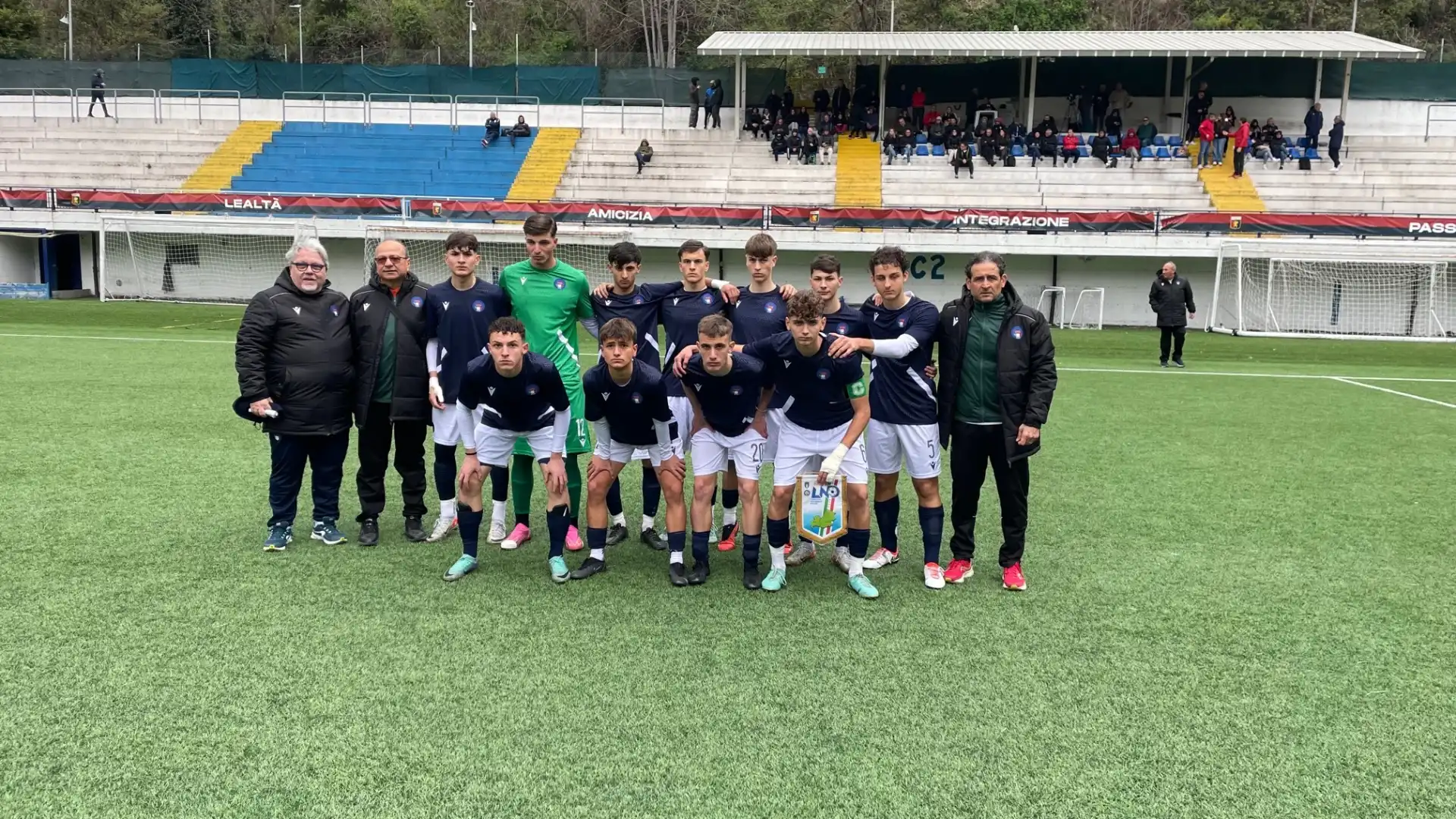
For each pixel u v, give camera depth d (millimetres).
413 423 4887
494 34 40219
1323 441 7871
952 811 2508
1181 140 23609
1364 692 3244
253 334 4434
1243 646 3629
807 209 19812
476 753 2746
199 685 3137
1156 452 7367
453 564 4426
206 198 20234
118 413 7957
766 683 3238
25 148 23859
